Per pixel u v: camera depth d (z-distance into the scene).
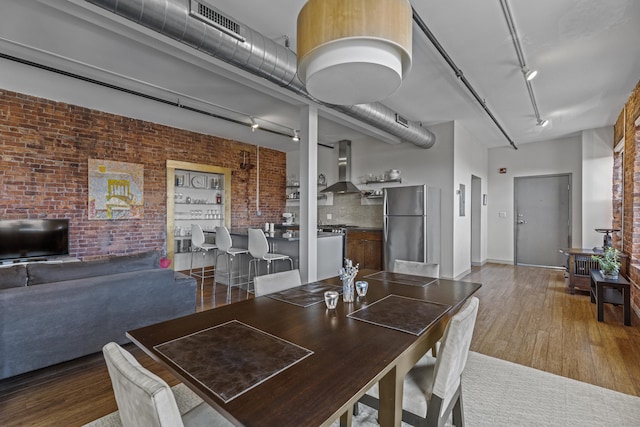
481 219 7.00
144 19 1.85
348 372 1.05
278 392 0.94
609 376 2.32
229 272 4.67
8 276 2.26
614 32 2.79
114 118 5.00
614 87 3.93
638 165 3.93
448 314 1.68
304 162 3.96
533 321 3.47
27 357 2.17
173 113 4.96
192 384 0.98
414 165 5.85
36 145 4.29
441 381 1.30
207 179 6.50
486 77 3.67
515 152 7.05
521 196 6.99
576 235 6.34
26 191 4.22
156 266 3.05
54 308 2.28
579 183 6.29
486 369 2.44
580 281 4.54
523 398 2.06
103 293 2.50
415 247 5.21
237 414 0.84
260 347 1.24
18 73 3.54
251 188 7.14
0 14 2.44
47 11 2.40
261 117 5.16
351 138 6.69
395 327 1.45
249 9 2.53
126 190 5.13
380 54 1.20
